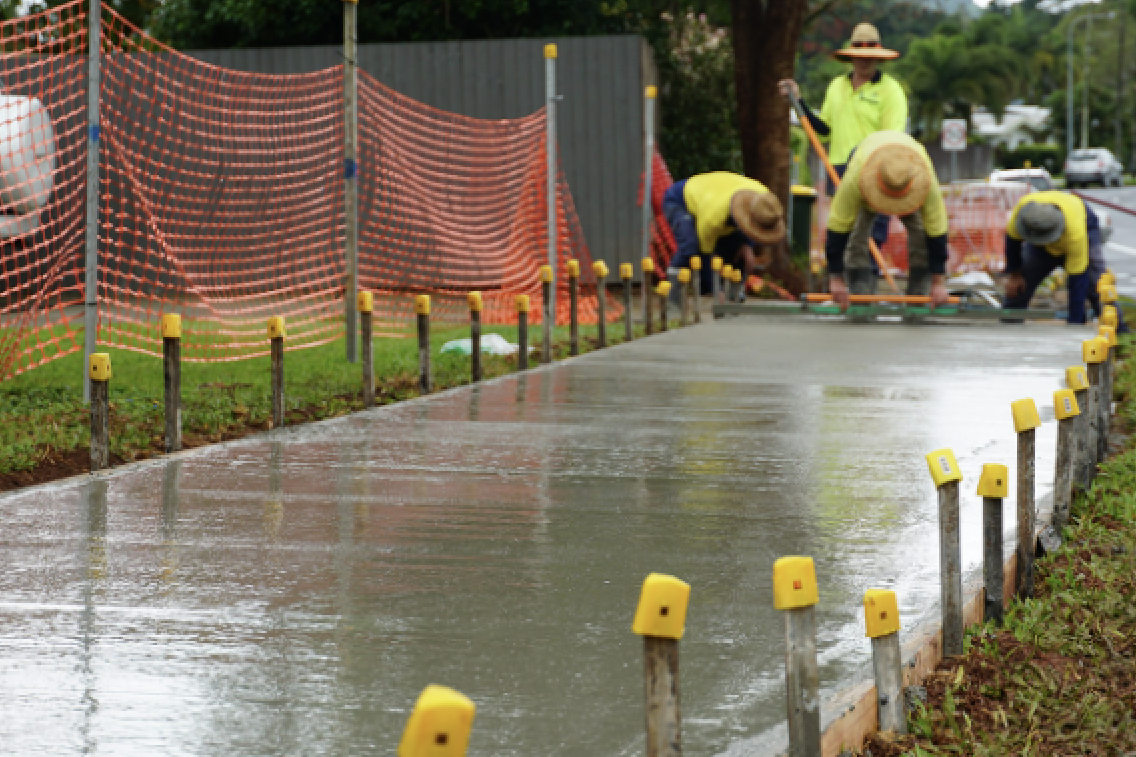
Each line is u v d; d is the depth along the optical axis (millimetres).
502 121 31203
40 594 7406
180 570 7934
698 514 9633
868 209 27750
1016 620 7707
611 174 34406
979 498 10297
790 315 29312
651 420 14031
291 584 7684
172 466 11273
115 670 6223
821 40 114375
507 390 16500
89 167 14766
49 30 15641
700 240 30734
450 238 32281
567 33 39781
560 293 30656
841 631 6977
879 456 12016
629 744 5461
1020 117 139875
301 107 31672
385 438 12805
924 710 6195
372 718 5691
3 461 11156
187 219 29844
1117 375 19281
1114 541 9516
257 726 5590
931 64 120375
